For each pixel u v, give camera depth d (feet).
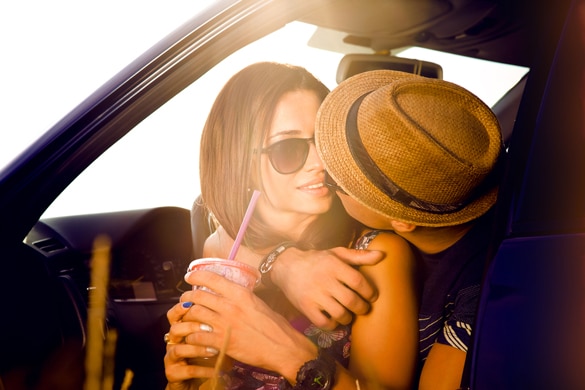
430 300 6.55
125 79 6.19
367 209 6.57
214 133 7.95
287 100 7.66
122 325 8.50
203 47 6.14
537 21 7.93
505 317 5.18
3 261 6.33
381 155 5.93
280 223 7.78
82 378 6.95
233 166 7.91
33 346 6.53
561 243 4.99
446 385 6.07
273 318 6.42
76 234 9.36
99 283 7.79
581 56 5.41
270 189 7.73
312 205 7.42
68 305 7.00
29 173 6.20
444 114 5.98
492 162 5.94
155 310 9.20
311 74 7.89
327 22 9.49
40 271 6.70
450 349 6.18
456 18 8.82
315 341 6.97
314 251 6.92
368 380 6.51
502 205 5.57
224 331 6.36
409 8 8.83
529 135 5.55
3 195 6.19
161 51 6.18
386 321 6.55
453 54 10.16
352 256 6.72
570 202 5.10
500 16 8.36
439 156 5.75
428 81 6.09
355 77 6.75
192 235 9.46
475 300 6.19
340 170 6.17
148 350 8.91
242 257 8.14
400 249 6.79
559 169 5.27
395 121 5.87
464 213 6.14
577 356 4.72
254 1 6.08
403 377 6.53
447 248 6.55
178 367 6.52
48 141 6.18
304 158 7.50
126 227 9.57
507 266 5.29
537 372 4.92
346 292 6.49
